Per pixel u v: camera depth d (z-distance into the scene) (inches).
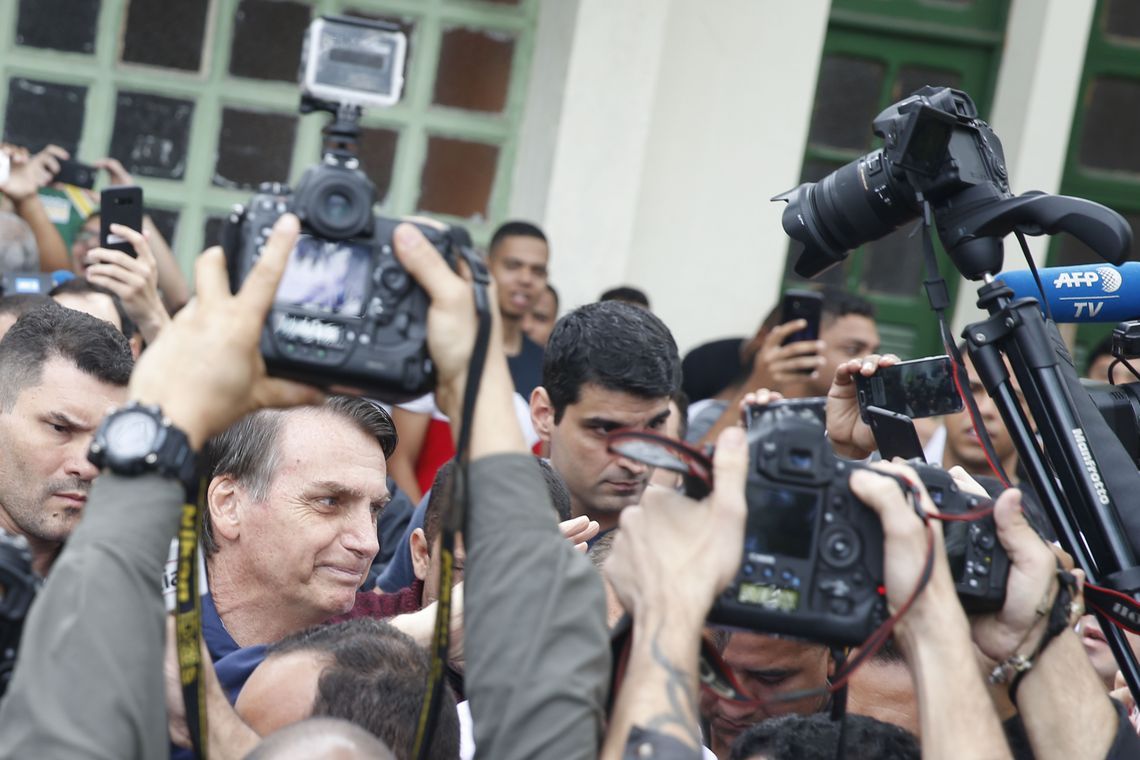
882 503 70.5
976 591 74.8
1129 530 90.4
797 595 71.1
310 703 83.7
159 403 65.3
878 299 268.8
